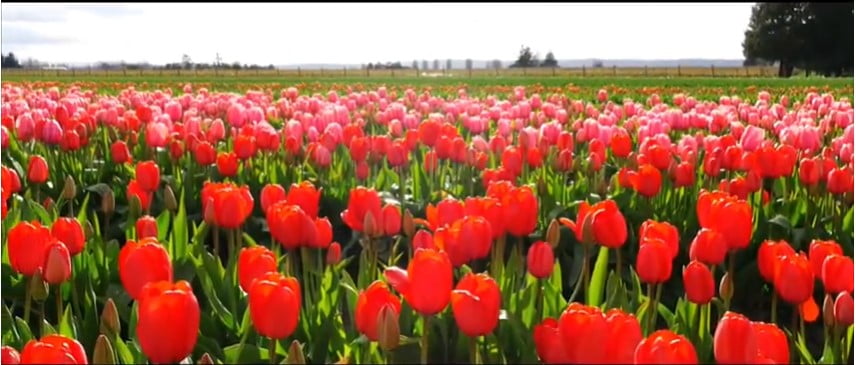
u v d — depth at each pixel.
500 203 3.84
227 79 42.66
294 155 7.64
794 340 3.50
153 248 2.93
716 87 23.62
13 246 3.36
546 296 3.66
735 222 3.81
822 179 6.10
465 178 7.32
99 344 2.57
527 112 11.83
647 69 50.06
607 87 24.58
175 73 53.81
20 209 5.57
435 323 3.36
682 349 2.23
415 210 6.68
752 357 2.46
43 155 8.59
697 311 3.41
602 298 4.05
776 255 3.39
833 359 3.26
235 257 4.39
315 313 3.53
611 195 6.45
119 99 15.17
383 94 15.66
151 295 2.54
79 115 9.56
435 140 7.36
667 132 9.46
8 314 3.67
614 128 9.06
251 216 6.66
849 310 3.16
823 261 3.44
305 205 4.37
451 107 12.60
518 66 56.72
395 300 2.88
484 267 5.63
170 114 10.88
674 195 6.47
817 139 7.54
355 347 3.16
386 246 6.15
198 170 7.86
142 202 5.39
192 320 2.51
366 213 4.08
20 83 24.59
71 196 5.28
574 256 5.72
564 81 34.84
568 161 6.68
